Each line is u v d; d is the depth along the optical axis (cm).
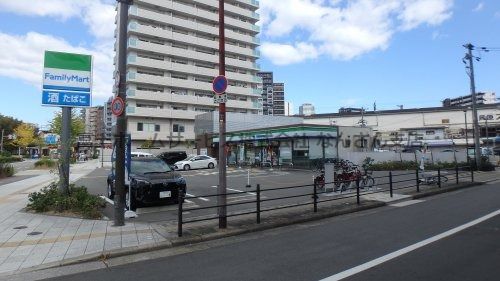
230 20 8619
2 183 2122
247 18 9094
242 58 8919
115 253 735
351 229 938
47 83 1244
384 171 2905
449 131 7881
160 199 1262
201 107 8006
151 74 7581
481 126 8194
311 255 704
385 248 736
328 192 1630
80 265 682
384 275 575
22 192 1669
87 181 2431
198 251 767
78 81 1280
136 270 646
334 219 1101
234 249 773
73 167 4369
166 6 7819
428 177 1850
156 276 610
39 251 743
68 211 1125
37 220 1029
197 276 602
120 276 615
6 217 1068
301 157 3466
